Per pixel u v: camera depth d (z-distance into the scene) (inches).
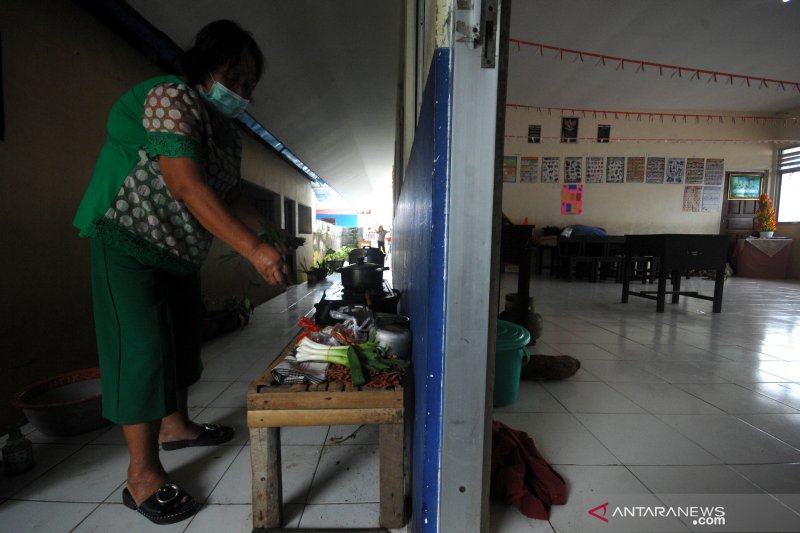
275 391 45.5
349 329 66.4
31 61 71.9
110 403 47.9
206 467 59.4
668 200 343.3
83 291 85.1
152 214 46.8
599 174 339.6
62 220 79.4
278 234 63.0
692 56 230.5
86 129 85.4
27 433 68.5
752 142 341.4
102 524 47.9
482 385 36.2
